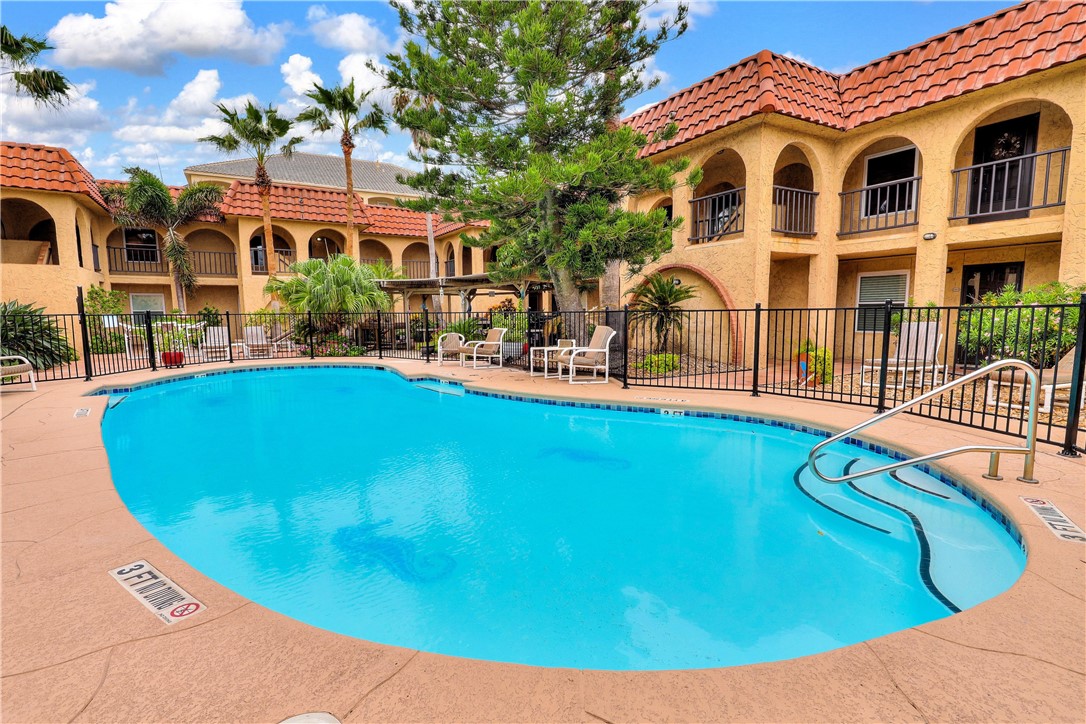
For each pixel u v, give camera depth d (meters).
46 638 1.98
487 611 2.75
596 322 11.46
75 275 14.34
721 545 3.48
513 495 4.43
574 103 9.23
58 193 13.99
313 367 12.68
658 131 9.67
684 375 9.95
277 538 3.62
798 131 10.31
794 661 1.84
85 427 5.72
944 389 3.56
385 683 1.73
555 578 3.08
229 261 21.94
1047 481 3.67
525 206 8.89
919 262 9.48
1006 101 8.27
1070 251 7.70
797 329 11.87
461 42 9.36
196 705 1.63
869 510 4.08
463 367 11.55
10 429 5.62
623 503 4.25
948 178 9.07
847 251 10.64
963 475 3.85
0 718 1.57
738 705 1.62
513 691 1.69
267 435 6.45
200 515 4.02
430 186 10.31
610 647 2.45
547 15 8.65
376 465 5.26
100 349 13.79
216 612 2.16
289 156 20.55
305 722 1.55
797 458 5.38
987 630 2.01
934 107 9.09
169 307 21.55
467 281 14.47
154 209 18.09
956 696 1.66
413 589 2.98
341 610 2.76
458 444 6.00
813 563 3.25
